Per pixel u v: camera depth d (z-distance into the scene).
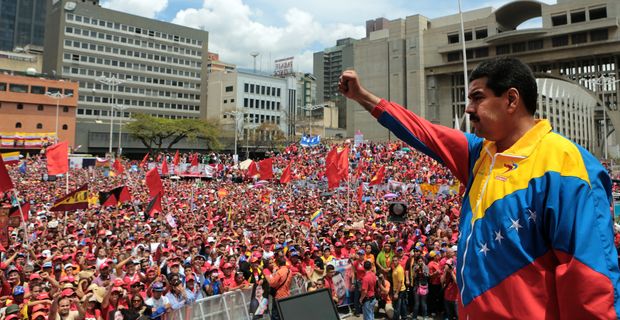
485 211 2.00
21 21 160.75
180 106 120.50
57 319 8.43
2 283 10.25
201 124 87.69
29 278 10.44
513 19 87.62
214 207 28.52
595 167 1.82
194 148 98.62
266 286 10.44
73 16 104.12
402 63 92.06
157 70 116.75
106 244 14.45
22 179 43.09
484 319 1.87
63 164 20.02
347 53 186.50
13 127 79.00
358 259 12.78
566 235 1.70
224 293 10.19
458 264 2.12
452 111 88.69
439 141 2.44
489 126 2.08
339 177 26.33
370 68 95.94
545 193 1.82
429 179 43.09
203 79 124.94
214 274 10.81
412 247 14.52
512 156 1.98
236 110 104.44
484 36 86.38
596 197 1.74
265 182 44.19
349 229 16.91
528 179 1.89
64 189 32.28
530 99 2.04
